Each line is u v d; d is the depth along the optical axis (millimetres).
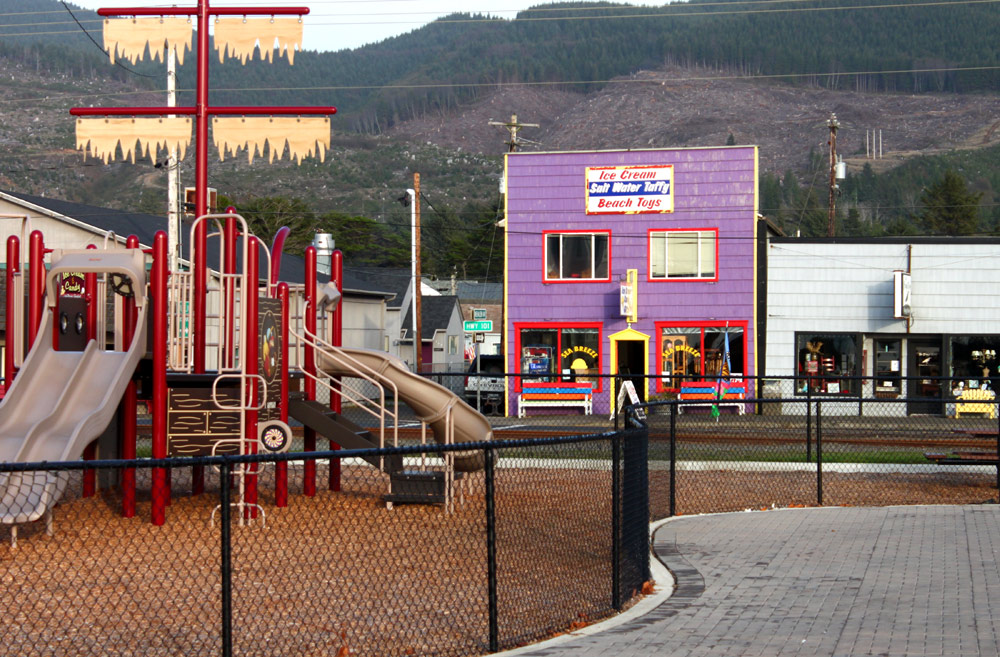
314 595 8281
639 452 9375
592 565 9492
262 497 13508
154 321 11914
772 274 33875
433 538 10727
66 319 12367
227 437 12164
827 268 33781
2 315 23172
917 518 12805
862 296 33750
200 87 13508
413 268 39188
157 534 10898
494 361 45562
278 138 13500
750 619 7871
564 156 34188
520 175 34375
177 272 12570
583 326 34094
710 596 8758
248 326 12023
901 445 21281
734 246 33531
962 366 33594
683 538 11672
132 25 13664
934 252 33531
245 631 7309
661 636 7367
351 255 91812
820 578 9367
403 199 39219
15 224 37062
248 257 12039
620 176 33875
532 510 12352
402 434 22391
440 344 55781
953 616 7816
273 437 12125
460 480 12633
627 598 8672
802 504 14805
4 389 12359
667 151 33750
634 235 33906
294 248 72938
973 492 15758
